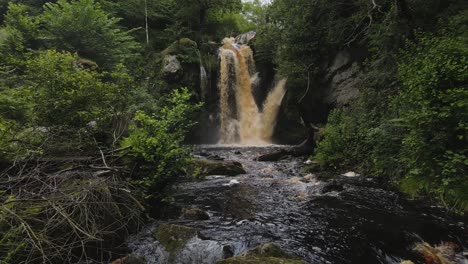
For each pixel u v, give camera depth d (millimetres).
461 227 5004
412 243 4547
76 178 4609
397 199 6770
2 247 3188
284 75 18375
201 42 26344
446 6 9727
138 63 19891
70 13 16578
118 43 18500
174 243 4508
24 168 4547
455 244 4449
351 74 15695
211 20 31328
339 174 9695
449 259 4109
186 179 9297
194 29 28703
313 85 18234
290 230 5223
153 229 5105
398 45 10070
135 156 5625
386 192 7355
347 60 16031
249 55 25922
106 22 18312
